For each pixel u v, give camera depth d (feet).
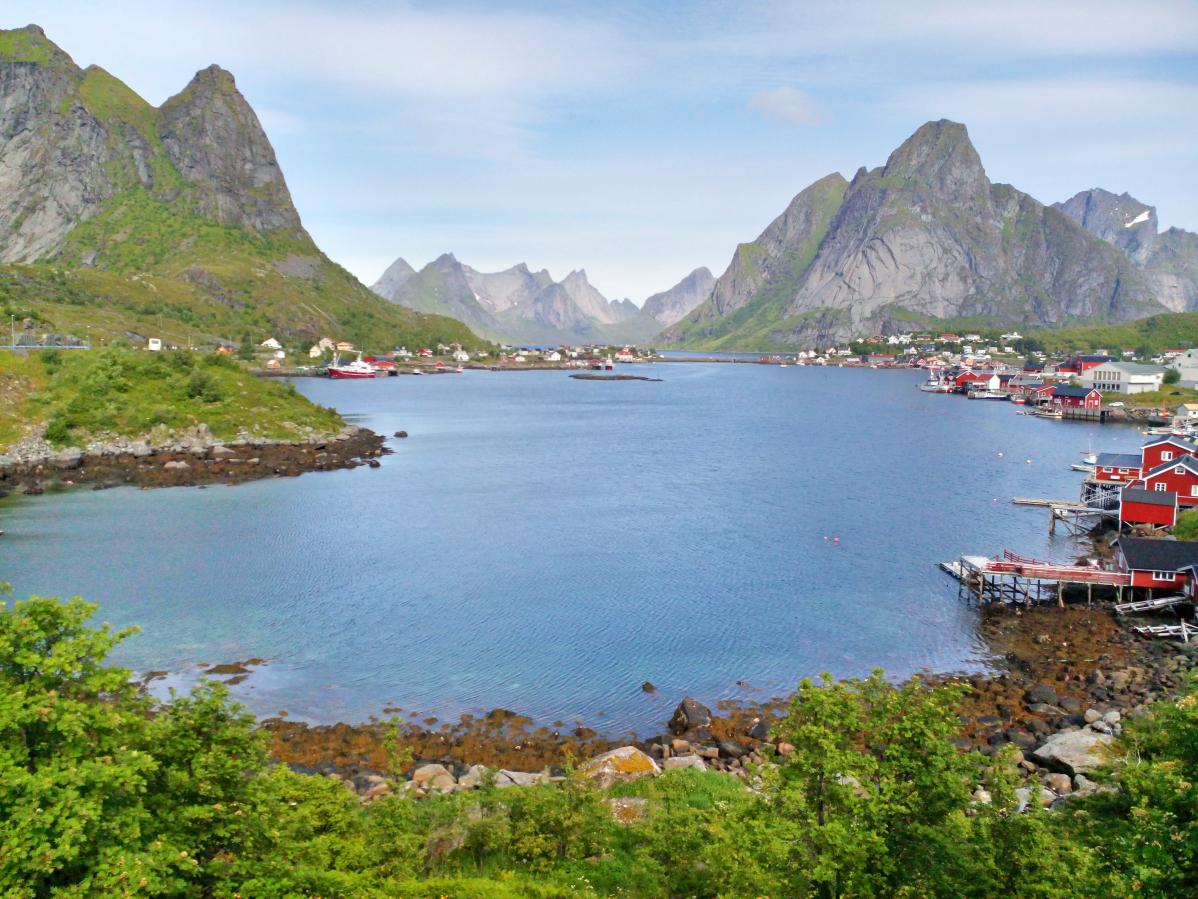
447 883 82.07
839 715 77.92
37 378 406.00
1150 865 63.16
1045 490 362.12
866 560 251.19
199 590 212.64
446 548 258.98
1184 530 252.21
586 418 651.66
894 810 70.08
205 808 68.64
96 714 65.51
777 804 76.69
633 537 276.00
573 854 93.35
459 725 147.33
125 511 295.69
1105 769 83.25
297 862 75.77
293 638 183.62
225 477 359.46
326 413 487.61
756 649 183.32
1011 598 216.74
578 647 182.80
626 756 125.59
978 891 68.03
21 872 55.57
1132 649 182.29
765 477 390.83
